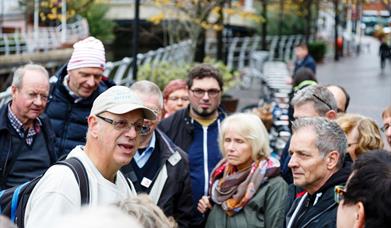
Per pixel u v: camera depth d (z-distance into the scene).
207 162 6.43
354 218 3.31
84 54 6.25
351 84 27.58
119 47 42.22
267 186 5.48
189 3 20.53
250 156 5.59
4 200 4.25
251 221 5.44
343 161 4.61
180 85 7.82
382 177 3.24
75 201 4.00
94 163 4.16
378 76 31.73
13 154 5.69
